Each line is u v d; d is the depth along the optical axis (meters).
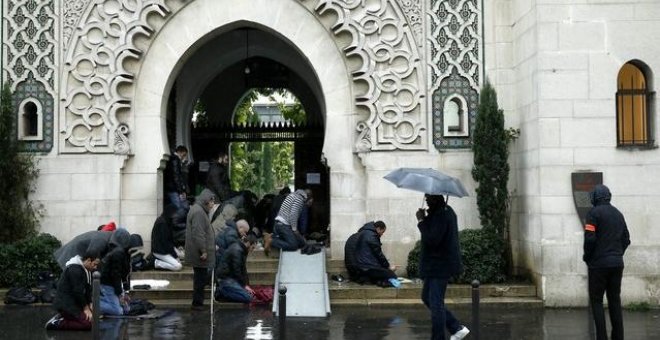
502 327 10.90
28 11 14.91
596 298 9.15
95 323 8.53
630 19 13.15
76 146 14.82
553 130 13.03
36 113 15.04
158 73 15.03
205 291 13.36
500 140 13.98
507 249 14.27
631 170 13.02
